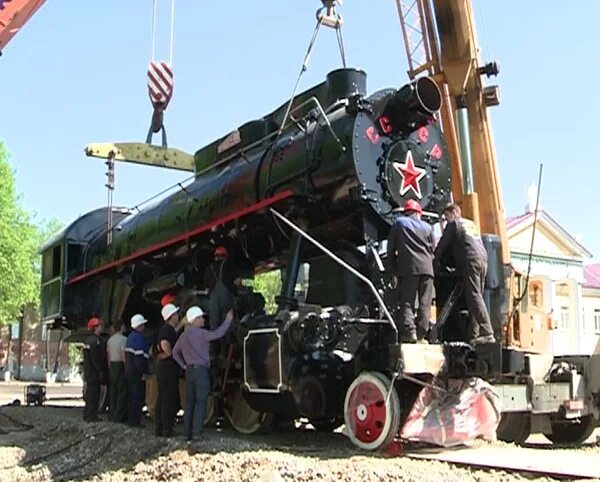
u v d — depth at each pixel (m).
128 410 12.30
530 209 29.73
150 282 12.70
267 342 8.77
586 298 33.28
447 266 8.55
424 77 8.94
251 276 11.64
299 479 6.39
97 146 14.23
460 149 12.68
